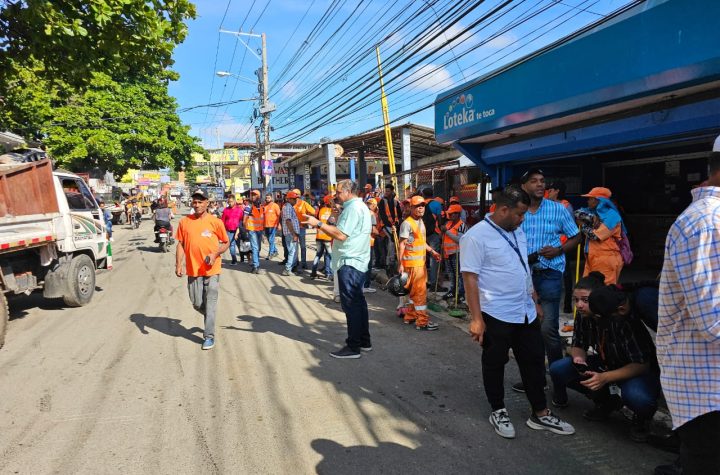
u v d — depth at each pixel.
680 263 1.91
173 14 7.73
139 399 4.19
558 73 6.03
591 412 3.74
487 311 3.51
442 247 7.81
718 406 1.89
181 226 5.57
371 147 20.73
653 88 4.87
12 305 8.01
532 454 3.29
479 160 9.07
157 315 7.19
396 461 3.21
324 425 3.71
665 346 2.07
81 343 5.82
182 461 3.21
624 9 4.97
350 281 5.18
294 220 10.67
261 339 5.93
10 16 6.70
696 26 4.30
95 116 26.45
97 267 8.73
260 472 3.09
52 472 3.10
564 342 5.32
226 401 4.14
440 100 8.88
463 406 4.04
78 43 7.15
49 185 7.29
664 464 3.11
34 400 4.19
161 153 30.45
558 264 4.16
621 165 9.83
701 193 1.99
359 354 5.28
